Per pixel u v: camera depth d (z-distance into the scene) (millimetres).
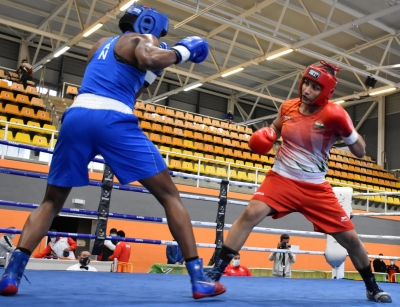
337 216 2533
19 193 8695
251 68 17703
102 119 1873
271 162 15180
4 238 6570
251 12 13031
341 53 13602
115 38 2023
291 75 17641
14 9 14523
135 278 3242
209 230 10430
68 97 17562
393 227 13219
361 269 2600
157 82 19391
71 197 9023
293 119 2533
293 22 13930
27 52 16719
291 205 2529
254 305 2035
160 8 13773
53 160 1987
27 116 12023
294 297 2580
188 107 20094
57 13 14125
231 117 18469
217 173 12297
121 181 1915
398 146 18250
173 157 12938
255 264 10750
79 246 10688
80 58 18062
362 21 11172
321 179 2553
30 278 2785
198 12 11406
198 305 1870
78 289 2299
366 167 17547
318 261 11680
